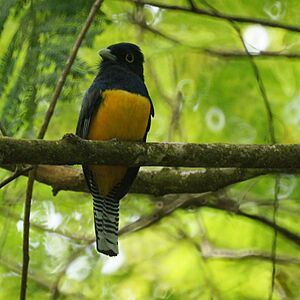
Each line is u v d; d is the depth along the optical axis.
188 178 11.71
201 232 14.25
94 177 10.95
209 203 13.32
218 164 9.39
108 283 13.91
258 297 13.84
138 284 14.23
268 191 13.91
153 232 15.03
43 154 8.76
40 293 13.23
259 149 9.41
